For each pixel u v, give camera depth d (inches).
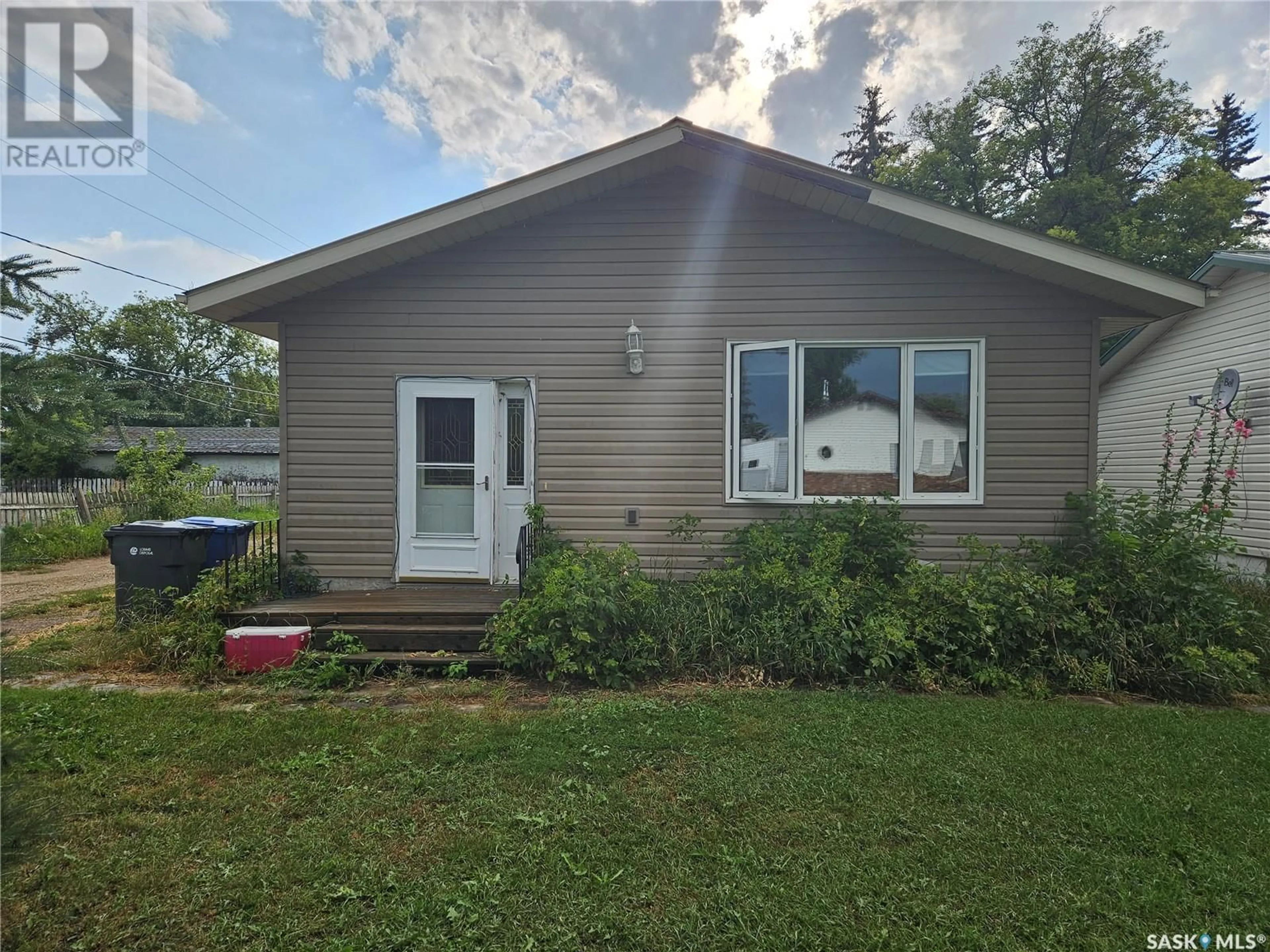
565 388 243.6
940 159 844.6
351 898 86.0
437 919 82.3
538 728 142.9
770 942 78.7
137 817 106.0
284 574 236.7
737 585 204.8
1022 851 97.3
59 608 269.4
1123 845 99.3
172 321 1485.0
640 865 93.7
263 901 85.5
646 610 194.1
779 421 239.6
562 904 85.1
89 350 1109.7
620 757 128.6
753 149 213.3
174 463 507.8
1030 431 233.6
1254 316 323.9
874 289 237.0
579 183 228.7
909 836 101.0
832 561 202.4
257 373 1701.5
